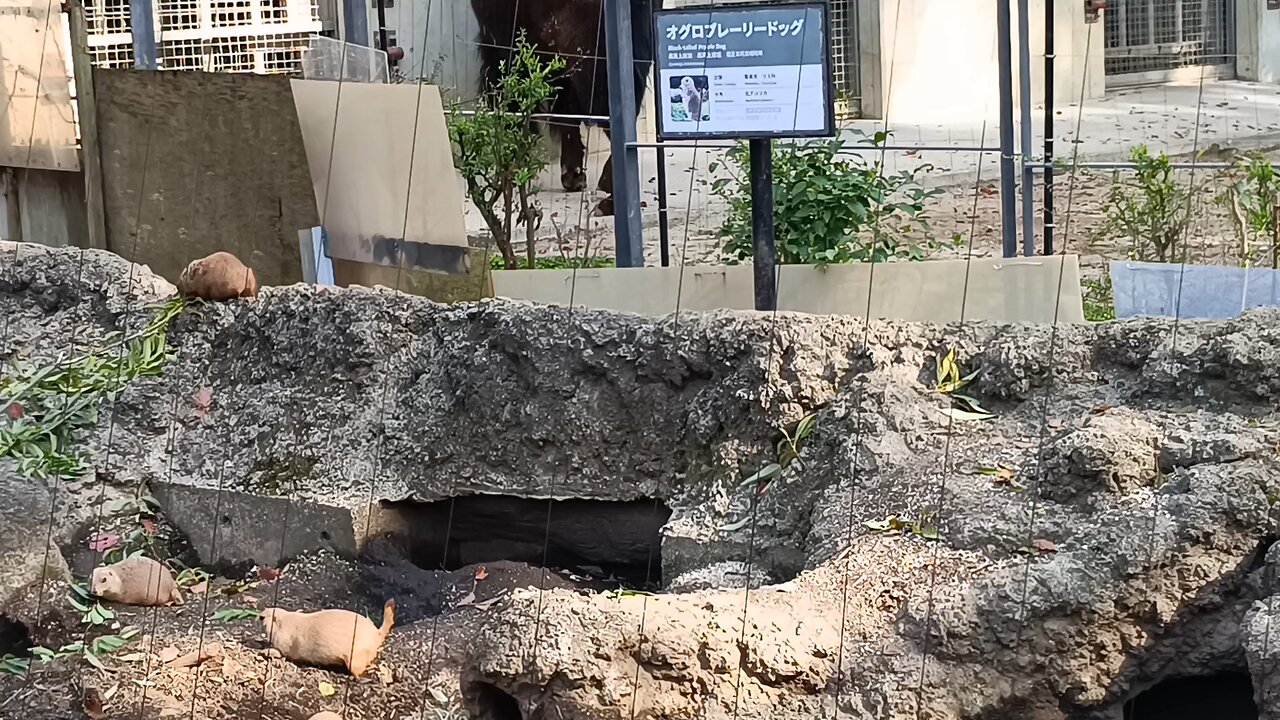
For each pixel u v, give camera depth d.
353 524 5.38
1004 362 5.02
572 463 5.35
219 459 5.76
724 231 7.09
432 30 11.52
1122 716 3.91
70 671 4.64
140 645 4.80
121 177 6.91
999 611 3.83
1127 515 4.02
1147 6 14.20
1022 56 6.25
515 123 8.10
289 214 6.77
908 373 5.12
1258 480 4.04
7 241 6.80
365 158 6.61
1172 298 5.76
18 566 5.05
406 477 5.54
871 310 5.88
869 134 11.79
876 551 4.24
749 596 3.99
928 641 3.82
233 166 6.79
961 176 10.58
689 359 5.21
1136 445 4.29
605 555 5.41
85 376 6.11
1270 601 3.62
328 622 4.62
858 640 3.87
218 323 6.10
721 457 5.05
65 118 7.09
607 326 5.38
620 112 6.14
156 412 5.95
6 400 6.02
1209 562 3.92
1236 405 4.67
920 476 4.57
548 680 3.67
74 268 6.55
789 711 3.71
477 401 5.48
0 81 7.21
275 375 5.88
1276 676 3.42
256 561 5.59
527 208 7.89
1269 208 7.16
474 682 3.78
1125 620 3.88
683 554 4.96
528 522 5.47
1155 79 14.41
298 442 5.64
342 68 6.64
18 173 7.30
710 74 5.27
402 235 6.55
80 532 5.57
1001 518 4.21
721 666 3.71
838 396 5.00
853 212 6.46
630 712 3.65
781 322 5.15
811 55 5.16
